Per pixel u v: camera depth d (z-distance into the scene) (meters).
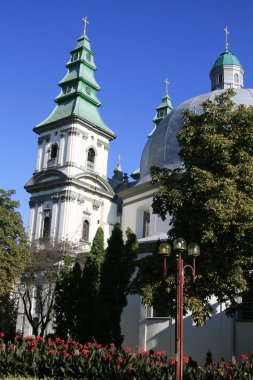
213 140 20.34
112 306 29.16
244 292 21.64
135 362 18.77
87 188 53.62
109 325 28.77
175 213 21.45
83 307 31.69
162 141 40.69
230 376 16.53
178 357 15.88
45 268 43.66
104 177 56.78
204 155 20.84
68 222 50.97
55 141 55.38
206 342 30.78
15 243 35.62
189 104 41.28
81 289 32.25
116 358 19.33
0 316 46.78
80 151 54.38
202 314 19.28
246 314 30.41
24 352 21.12
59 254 44.44
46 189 53.97
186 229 20.89
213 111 21.56
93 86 57.78
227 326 30.48
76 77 56.72
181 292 16.61
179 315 16.33
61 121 54.91
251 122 20.78
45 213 53.12
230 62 52.47
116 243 30.89
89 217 53.66
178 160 38.72
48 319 39.94
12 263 35.25
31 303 45.69
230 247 19.20
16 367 20.83
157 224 39.22
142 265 21.92
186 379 17.31
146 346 33.22
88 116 55.88
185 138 21.92
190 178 20.94
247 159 19.97
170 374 17.39
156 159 40.62
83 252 46.03
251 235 18.64
